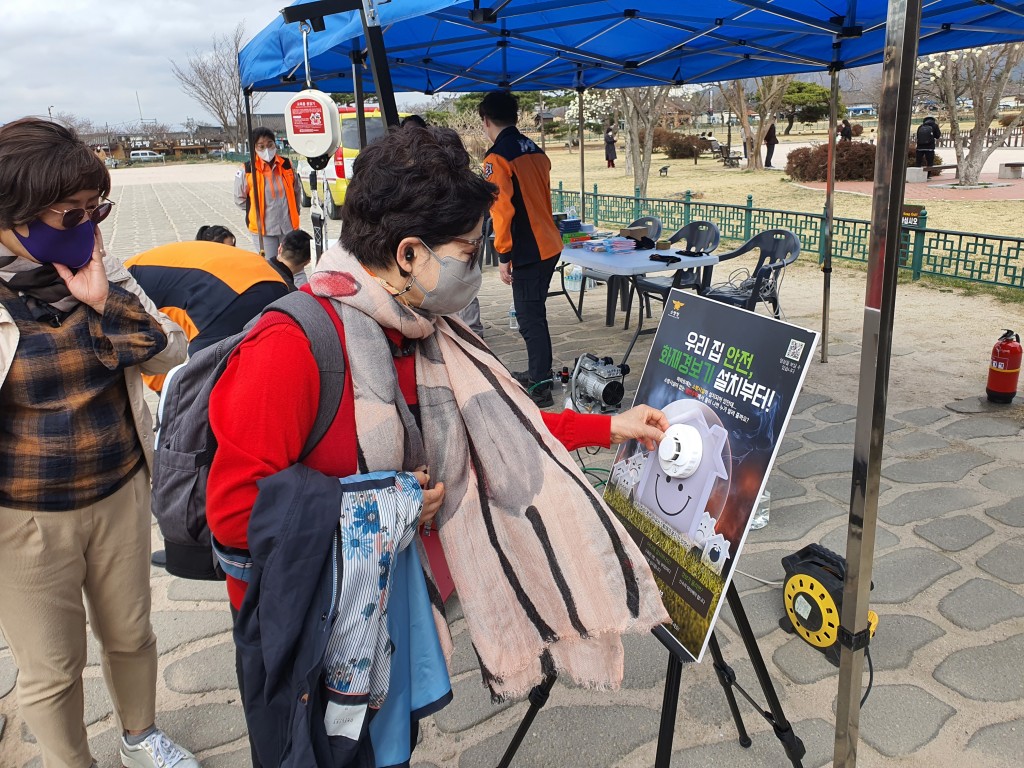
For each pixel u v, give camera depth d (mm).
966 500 3797
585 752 2367
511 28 5402
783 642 2850
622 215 13977
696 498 1807
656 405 1986
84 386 1789
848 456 4383
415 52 6223
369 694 1326
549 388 5305
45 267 1702
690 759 2314
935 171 19484
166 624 3125
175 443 1438
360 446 1327
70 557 1818
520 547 1466
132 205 24125
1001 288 8336
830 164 5812
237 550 1369
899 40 1399
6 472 1709
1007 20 5172
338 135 3709
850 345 6547
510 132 5000
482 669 1439
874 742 2350
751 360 1736
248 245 13547
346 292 1331
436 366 1463
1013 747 2307
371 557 1281
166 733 2510
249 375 1261
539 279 5164
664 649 2828
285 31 4535
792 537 3553
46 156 1570
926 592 3084
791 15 4535
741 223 12078
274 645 1247
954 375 5680
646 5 4961
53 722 1880
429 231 1291
